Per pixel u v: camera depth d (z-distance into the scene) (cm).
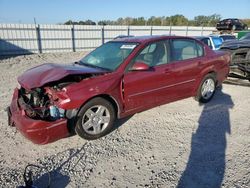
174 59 479
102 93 371
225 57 598
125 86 402
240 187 278
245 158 337
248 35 877
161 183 286
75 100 346
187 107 538
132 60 414
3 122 448
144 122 456
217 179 293
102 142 381
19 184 281
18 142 376
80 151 354
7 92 667
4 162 323
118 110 406
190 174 303
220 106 549
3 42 1798
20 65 1298
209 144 377
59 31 2031
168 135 406
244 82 712
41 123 327
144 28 2497
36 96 368
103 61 444
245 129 430
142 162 328
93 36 2223
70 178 294
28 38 1902
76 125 363
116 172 307
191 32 2883
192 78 516
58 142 378
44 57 1708
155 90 447
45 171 306
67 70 369
